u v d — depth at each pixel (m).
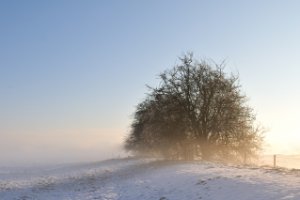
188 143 43.97
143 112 51.31
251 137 43.59
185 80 44.06
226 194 17.33
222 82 43.81
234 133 42.94
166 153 47.81
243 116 43.75
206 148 43.22
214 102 43.62
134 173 35.38
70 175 45.12
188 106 43.44
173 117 43.34
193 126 43.47
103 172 43.84
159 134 43.94
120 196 23.58
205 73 44.34
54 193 27.98
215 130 42.81
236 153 43.62
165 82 44.69
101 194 25.02
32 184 35.41
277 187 16.47
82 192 27.38
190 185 20.86
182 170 26.91
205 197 17.97
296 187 16.02
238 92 44.28
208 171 24.17
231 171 23.02
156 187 23.31
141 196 22.14
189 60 44.84
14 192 29.14
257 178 19.02
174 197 19.72
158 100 44.28
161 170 31.08
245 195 16.38
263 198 15.38
